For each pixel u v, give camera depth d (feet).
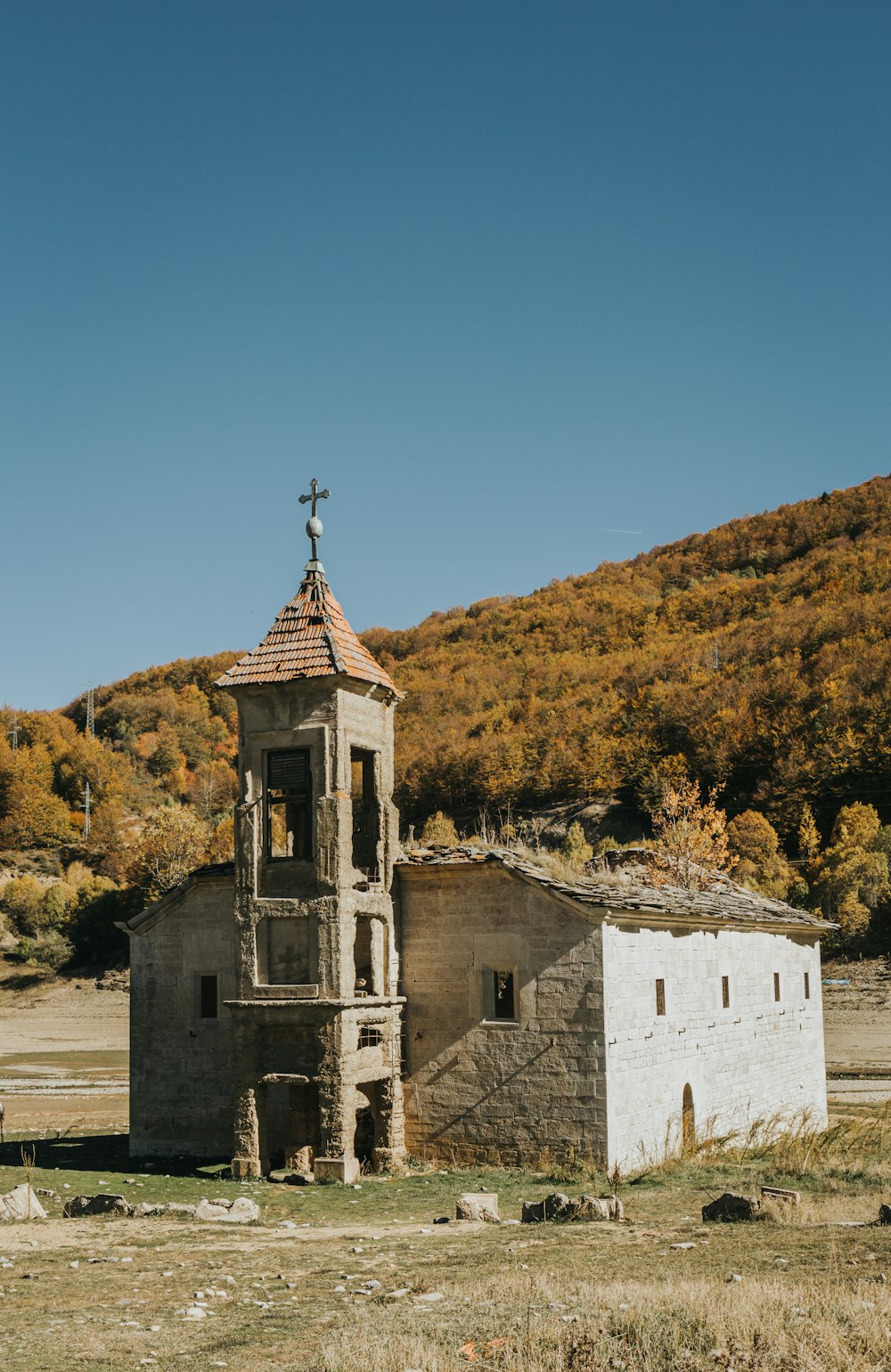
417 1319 41.73
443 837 361.71
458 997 93.35
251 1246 61.36
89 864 525.34
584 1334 37.58
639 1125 91.50
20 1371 37.81
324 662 91.61
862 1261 47.47
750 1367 34.53
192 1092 98.84
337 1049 86.79
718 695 480.23
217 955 99.55
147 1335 42.32
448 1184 83.51
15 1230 66.18
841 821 353.31
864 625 517.55
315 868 89.76
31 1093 172.55
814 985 141.38
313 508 100.73
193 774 645.51
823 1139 99.09
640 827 430.20
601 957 88.38
